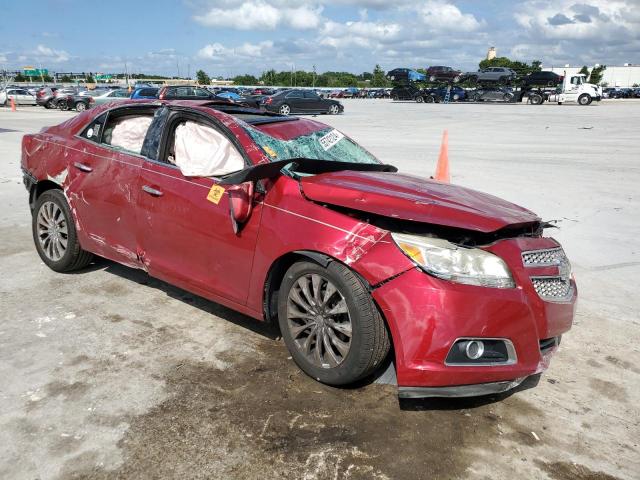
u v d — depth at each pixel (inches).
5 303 158.7
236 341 142.9
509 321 106.4
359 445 103.5
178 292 173.6
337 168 143.8
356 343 112.6
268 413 111.8
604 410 120.5
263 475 94.3
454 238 111.1
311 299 122.3
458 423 112.7
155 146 152.2
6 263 192.4
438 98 1851.6
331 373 119.0
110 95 1300.4
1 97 1590.8
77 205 170.6
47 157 180.5
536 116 1072.2
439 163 303.4
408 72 1956.2
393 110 1346.0
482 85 1843.0
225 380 123.6
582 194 333.4
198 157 143.6
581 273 204.7
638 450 107.2
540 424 114.0
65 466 94.0
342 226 114.3
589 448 107.0
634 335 157.6
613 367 139.9
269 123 155.4
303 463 97.7
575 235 250.1
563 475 98.8
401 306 105.7
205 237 137.4
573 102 1739.7
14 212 267.6
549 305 113.3
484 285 106.3
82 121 178.4
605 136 679.7
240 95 1727.4
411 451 102.7
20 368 124.2
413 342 105.0
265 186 128.3
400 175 148.9
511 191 338.6
